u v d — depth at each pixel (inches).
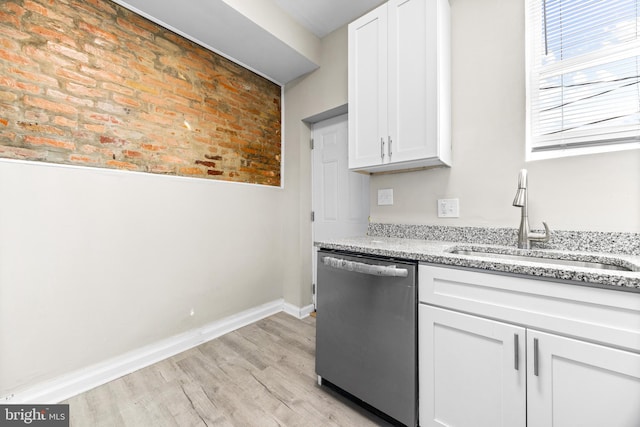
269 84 105.9
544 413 35.6
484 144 62.0
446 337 43.6
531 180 56.1
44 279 56.2
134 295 68.9
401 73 62.3
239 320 93.0
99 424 50.9
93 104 63.0
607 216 48.8
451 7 66.3
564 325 34.2
